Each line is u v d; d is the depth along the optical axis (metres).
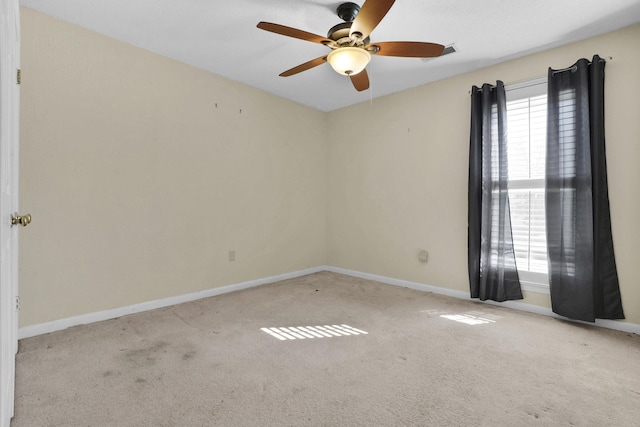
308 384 1.66
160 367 1.81
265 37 2.51
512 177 2.89
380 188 3.85
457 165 3.21
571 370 1.81
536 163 2.77
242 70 3.11
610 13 2.18
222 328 2.38
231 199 3.36
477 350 2.05
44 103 2.21
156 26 2.36
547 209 2.61
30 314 2.18
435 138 3.36
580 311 2.44
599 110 2.38
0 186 1.00
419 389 1.62
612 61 2.40
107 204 2.51
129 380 1.68
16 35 1.51
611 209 2.41
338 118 4.29
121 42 2.57
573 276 2.48
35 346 2.04
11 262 1.36
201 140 3.09
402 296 3.22
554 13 2.18
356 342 2.16
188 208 3.01
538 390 1.62
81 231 2.38
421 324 2.48
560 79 2.57
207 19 2.27
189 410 1.45
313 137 4.26
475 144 2.97
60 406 1.46
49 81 2.22
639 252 2.32
